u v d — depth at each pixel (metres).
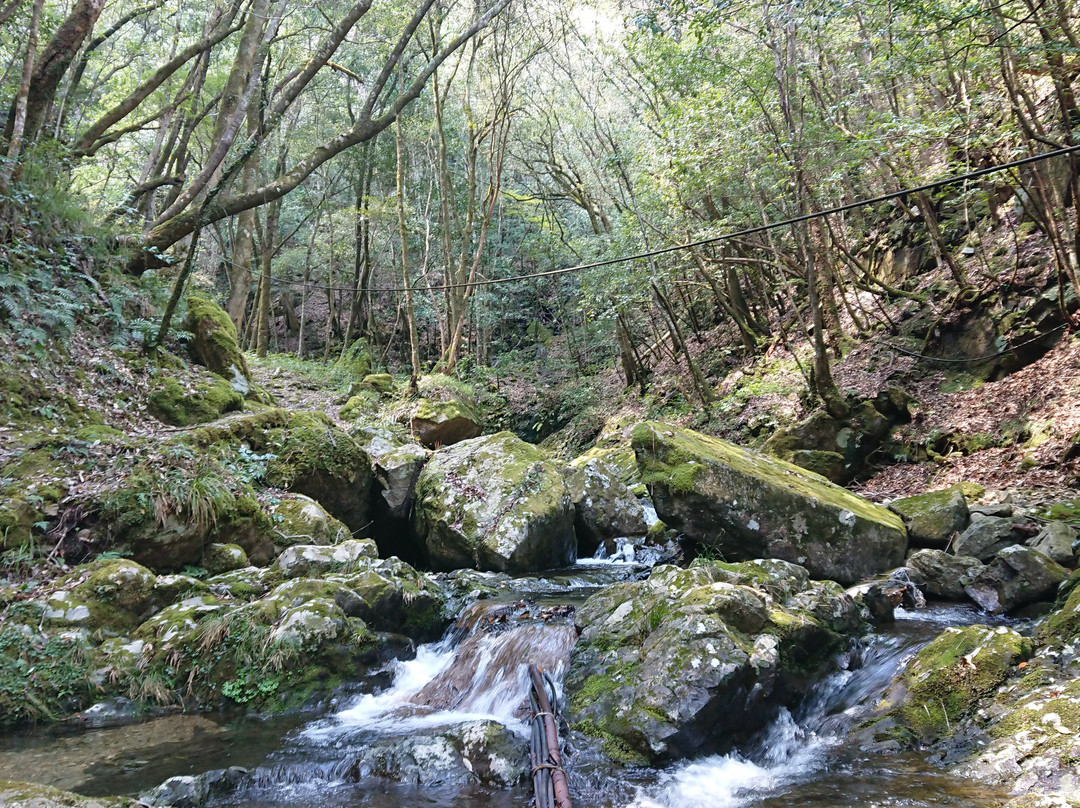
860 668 5.12
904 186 11.15
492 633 5.88
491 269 24.78
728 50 11.29
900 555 7.13
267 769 3.96
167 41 19.34
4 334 8.02
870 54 11.13
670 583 5.52
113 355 9.56
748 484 7.30
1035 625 5.34
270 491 8.15
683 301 19.14
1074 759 3.32
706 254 14.89
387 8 17.91
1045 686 3.96
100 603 5.41
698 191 12.71
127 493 6.23
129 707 4.94
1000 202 12.24
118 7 17.48
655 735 4.07
